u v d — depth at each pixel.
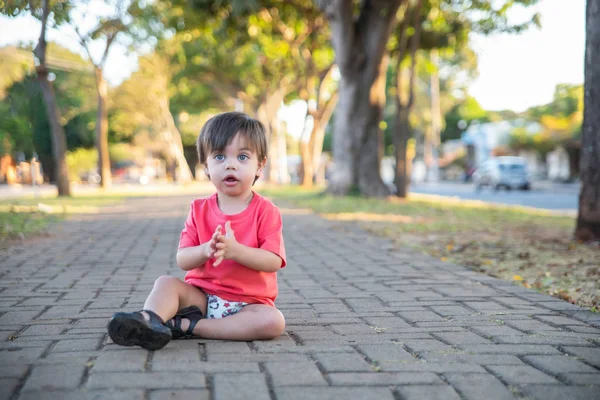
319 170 38.69
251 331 2.75
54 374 2.23
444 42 17.94
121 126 35.31
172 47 25.27
